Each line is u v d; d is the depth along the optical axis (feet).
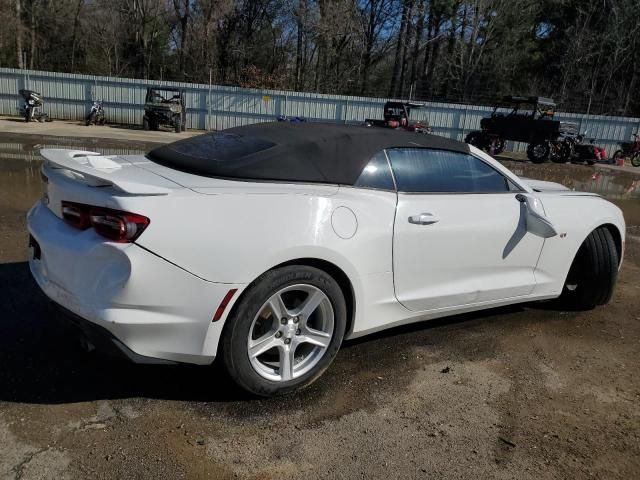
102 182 8.41
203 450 8.14
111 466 7.68
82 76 84.38
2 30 124.77
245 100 85.56
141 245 8.14
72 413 8.81
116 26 136.46
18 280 14.14
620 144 77.00
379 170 10.75
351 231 9.81
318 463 8.02
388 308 10.86
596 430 9.31
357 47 130.93
